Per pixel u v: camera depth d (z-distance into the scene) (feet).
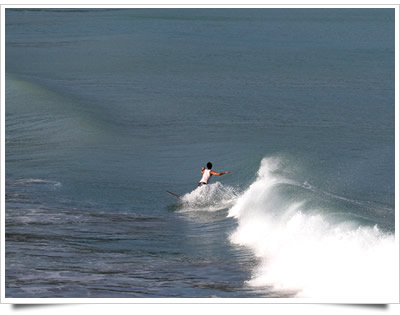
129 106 459.32
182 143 346.13
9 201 226.58
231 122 411.54
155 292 133.18
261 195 194.18
